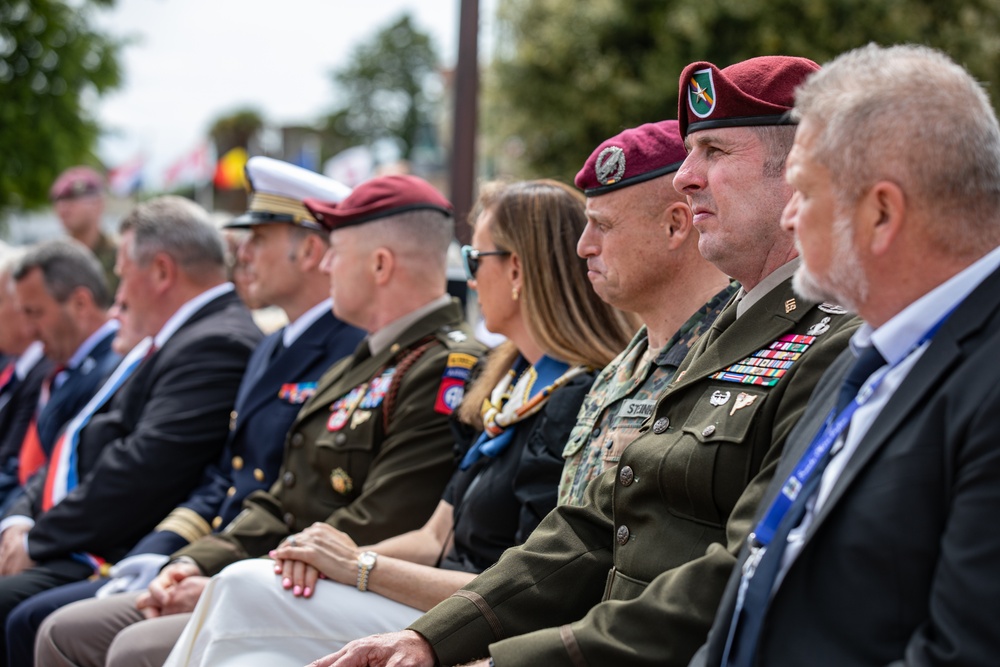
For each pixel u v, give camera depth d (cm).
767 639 258
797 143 270
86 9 1806
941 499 241
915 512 241
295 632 426
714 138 340
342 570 436
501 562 371
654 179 394
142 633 493
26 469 819
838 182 258
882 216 254
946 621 227
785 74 339
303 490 547
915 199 251
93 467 675
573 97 1627
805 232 266
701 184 347
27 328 809
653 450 339
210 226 708
